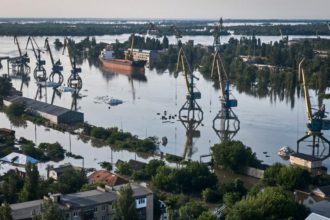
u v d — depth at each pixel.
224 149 176.75
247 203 120.81
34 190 130.38
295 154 189.75
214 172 174.00
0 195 134.00
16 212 108.56
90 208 113.44
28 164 131.50
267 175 157.50
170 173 154.00
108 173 147.88
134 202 109.75
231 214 118.88
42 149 196.25
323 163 192.88
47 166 176.12
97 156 194.00
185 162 183.12
